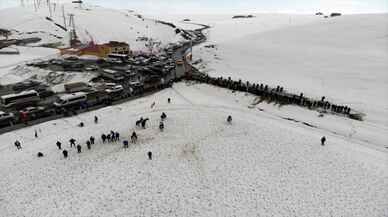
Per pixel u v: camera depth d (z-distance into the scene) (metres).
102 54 81.38
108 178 26.17
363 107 41.72
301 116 40.84
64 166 27.94
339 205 23.30
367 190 25.14
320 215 22.22
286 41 85.69
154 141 33.06
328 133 36.16
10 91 51.19
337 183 26.03
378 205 23.30
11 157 29.30
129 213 22.08
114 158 29.47
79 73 60.69
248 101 46.56
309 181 26.28
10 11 132.38
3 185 25.02
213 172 27.45
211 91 51.28
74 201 23.22
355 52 66.12
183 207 22.81
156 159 29.39
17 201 23.12
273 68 63.75
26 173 26.75
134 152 30.66
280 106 44.00
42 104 44.09
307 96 47.16
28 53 81.56
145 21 151.00
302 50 73.81
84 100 44.00
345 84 50.56
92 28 114.94
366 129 36.34
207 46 92.56
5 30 102.00
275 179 26.52
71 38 97.81
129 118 39.38
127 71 62.72
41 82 56.47
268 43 85.88
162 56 85.06
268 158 29.97
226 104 45.78
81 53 80.75
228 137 34.34
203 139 33.72
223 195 24.30
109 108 42.75
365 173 27.53
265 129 36.56
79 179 25.97
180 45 108.62
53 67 65.88
